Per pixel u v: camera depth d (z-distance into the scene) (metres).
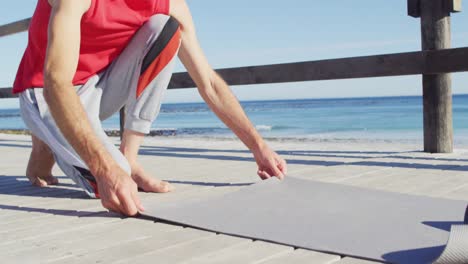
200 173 2.62
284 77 3.46
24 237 1.37
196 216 1.51
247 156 3.46
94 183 1.88
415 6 3.14
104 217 1.59
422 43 3.12
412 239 1.22
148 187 2.03
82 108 1.56
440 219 1.40
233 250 1.20
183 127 27.09
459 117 25.64
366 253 1.12
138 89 2.01
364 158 3.07
